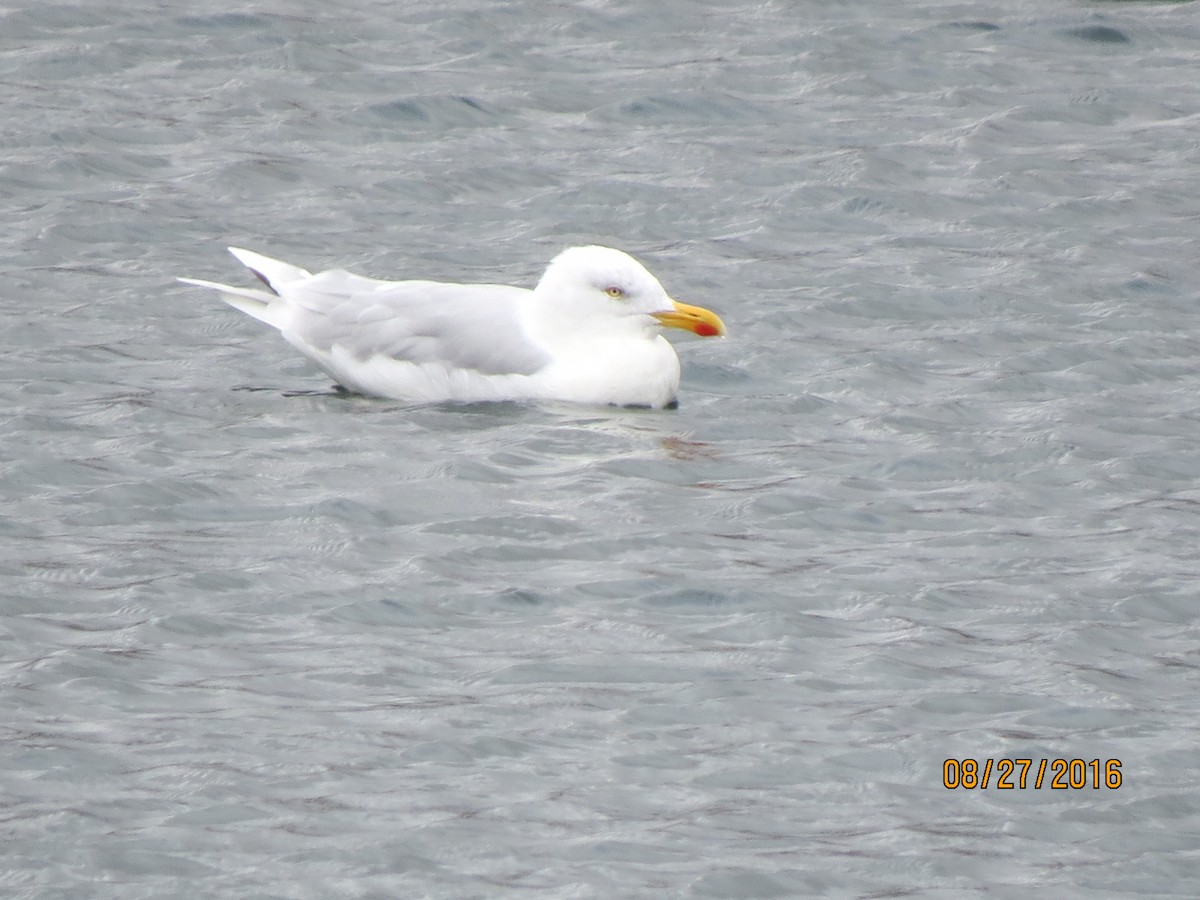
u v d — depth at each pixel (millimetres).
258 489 15164
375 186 22578
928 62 26641
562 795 11070
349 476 15461
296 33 26766
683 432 16750
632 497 15219
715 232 21688
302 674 12312
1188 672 12664
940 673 12555
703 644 12914
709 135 24281
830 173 23094
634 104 25031
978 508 15234
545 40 27141
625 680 12383
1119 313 19422
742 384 17891
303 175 22750
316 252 20781
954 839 10828
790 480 15656
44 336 18375
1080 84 25984
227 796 10891
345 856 10398
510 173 23047
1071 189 22812
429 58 26328
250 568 13750
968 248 21250
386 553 14094
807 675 12508
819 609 13438
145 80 25203
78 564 13742
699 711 12023
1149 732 11898
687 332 19016
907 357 18438
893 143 24016
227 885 10117
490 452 16047
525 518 14766
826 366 18234
